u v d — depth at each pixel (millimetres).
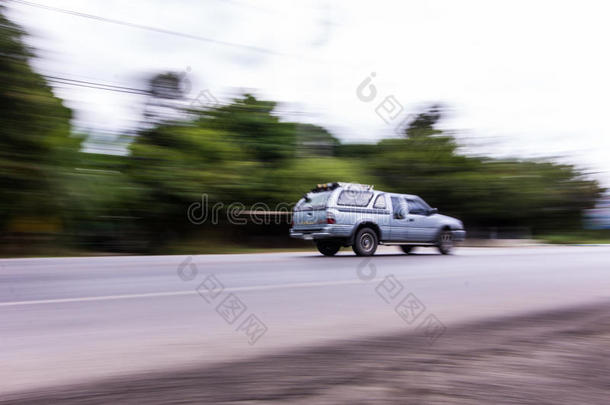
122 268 8508
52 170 13531
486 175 25859
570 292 6266
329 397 2451
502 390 2588
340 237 11086
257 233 19453
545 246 22250
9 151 12828
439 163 24500
